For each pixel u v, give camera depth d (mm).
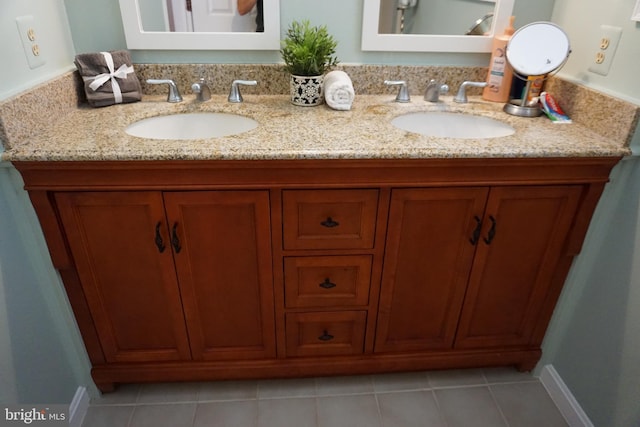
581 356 1273
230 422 1289
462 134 1384
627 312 1093
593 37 1178
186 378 1347
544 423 1309
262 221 1088
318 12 1329
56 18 1209
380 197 1076
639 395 1055
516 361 1420
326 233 1122
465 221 1140
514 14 1375
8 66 981
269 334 1294
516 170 1060
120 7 1266
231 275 1179
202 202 1049
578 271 1244
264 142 1021
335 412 1324
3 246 995
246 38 1335
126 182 1004
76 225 1060
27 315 1075
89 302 1183
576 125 1203
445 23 1362
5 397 982
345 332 1320
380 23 1342
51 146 969
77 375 1291
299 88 1300
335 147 999
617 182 1116
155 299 1202
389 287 1229
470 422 1304
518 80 1348
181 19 1303
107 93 1267
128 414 1307
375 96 1450
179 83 1394
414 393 1393
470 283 1240
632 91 1044
